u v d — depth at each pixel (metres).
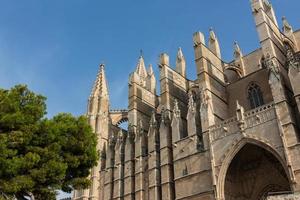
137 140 52.62
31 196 24.02
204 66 45.97
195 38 48.81
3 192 22.36
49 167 23.59
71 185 26.67
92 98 69.75
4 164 21.55
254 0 45.34
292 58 37.12
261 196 38.34
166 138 46.69
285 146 32.62
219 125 39.53
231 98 47.38
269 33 42.50
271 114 35.31
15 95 24.92
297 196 20.16
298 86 34.62
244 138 36.34
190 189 39.84
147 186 47.81
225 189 37.28
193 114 44.03
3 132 23.41
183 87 55.47
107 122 67.19
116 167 54.28
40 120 25.53
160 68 54.34
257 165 39.56
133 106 57.28
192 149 41.88
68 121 27.38
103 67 76.00
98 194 56.81
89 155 27.28
